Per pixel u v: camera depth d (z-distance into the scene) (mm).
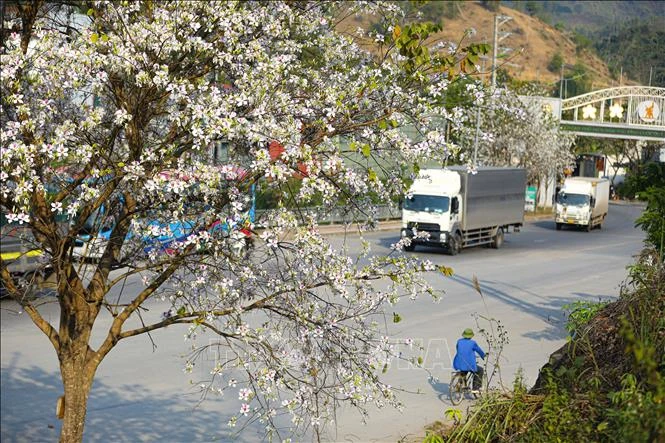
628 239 48469
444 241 37281
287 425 14094
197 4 9602
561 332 21750
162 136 9367
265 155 7746
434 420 14422
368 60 10070
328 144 8281
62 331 8719
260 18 10094
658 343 8383
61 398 8867
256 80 8734
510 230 53438
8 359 17406
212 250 8234
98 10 9805
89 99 10047
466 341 15633
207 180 7891
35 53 8430
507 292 27922
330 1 10961
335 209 9148
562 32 144875
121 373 16891
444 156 8562
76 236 8664
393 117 8305
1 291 19484
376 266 8508
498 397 9297
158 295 9086
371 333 8586
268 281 8484
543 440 8031
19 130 7898
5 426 13352
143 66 8617
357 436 13453
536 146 58719
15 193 7699
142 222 8648
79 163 8602
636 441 6523
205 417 14500
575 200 54219
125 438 13211
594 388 8359
